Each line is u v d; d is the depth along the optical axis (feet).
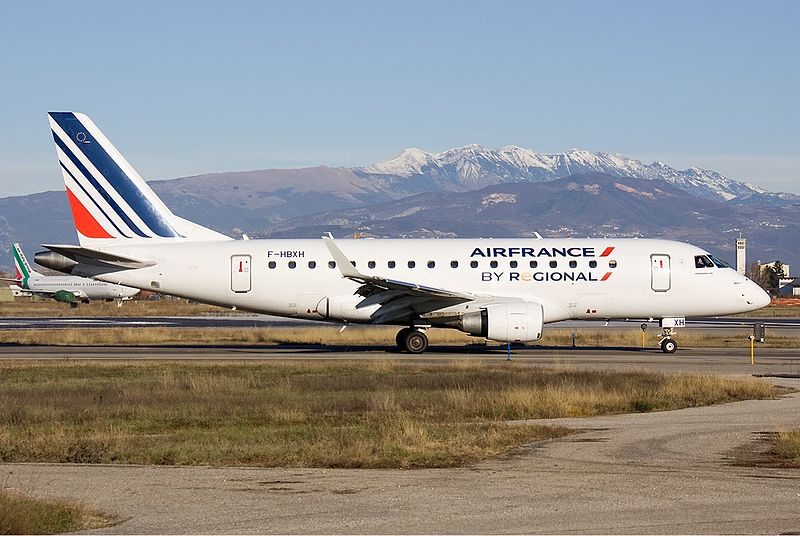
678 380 120.16
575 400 104.99
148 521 54.39
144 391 115.34
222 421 95.55
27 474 68.80
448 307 174.81
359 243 182.29
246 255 180.45
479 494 61.26
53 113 180.65
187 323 316.60
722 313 181.27
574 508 57.26
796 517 54.95
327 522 54.08
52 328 274.98
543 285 177.88
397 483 64.95
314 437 84.12
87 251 174.09
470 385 120.57
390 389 117.60
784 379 131.23
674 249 180.96
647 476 67.26
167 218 183.93
